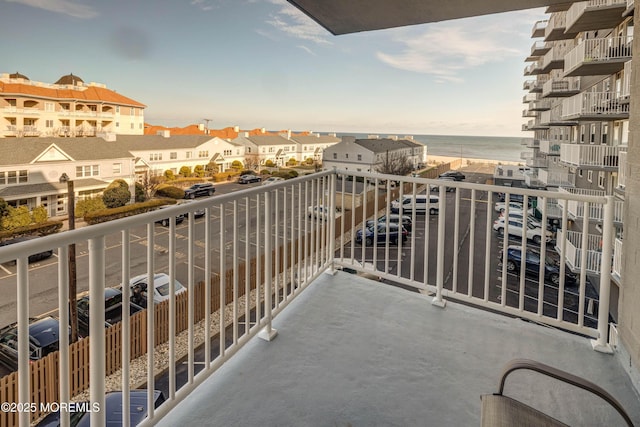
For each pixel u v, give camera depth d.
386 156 40.00
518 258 12.01
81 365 5.55
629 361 1.89
